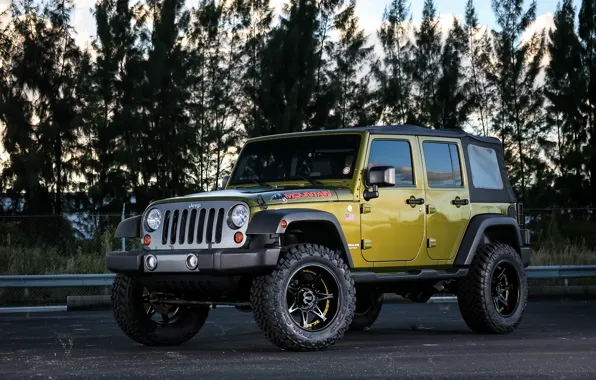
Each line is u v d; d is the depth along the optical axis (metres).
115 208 37.53
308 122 39.25
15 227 22.78
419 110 49.41
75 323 11.64
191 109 45.06
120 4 39.38
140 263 7.85
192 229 7.79
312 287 7.79
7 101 35.34
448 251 9.11
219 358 7.17
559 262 20.06
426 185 8.96
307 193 7.98
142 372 6.34
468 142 9.65
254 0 45.94
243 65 46.59
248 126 39.41
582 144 45.69
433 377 5.97
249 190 8.08
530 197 45.88
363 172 8.38
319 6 45.31
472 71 50.31
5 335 9.93
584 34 43.97
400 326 10.77
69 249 20.73
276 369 6.43
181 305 8.40
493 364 6.62
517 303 9.55
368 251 8.34
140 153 39.56
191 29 45.12
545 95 45.22
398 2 48.47
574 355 7.18
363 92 47.25
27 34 37.88
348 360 6.94
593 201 41.81
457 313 13.05
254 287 7.56
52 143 36.44
